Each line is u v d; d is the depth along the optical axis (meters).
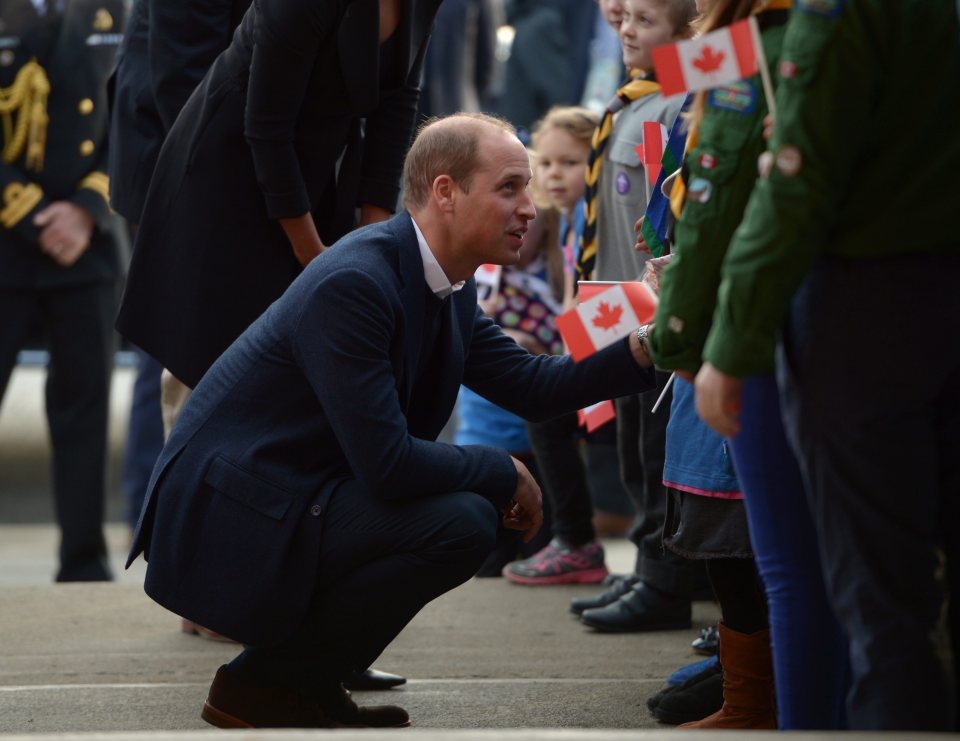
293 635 12.16
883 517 8.76
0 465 31.38
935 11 8.59
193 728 13.08
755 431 9.51
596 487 26.50
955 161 8.67
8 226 21.05
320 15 13.48
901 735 8.42
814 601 9.55
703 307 9.33
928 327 8.67
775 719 12.05
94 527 21.73
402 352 12.02
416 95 15.06
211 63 15.09
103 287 21.58
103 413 21.77
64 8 21.19
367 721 12.78
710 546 11.81
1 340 21.22
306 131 14.30
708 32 9.63
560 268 19.95
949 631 9.24
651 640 16.20
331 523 11.90
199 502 11.95
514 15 32.06
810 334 8.84
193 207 14.38
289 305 12.00
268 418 12.05
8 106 21.02
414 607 12.05
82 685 14.55
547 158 19.20
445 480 11.93
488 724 13.15
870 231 8.65
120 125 15.73
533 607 17.94
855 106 8.41
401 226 12.24
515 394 13.02
